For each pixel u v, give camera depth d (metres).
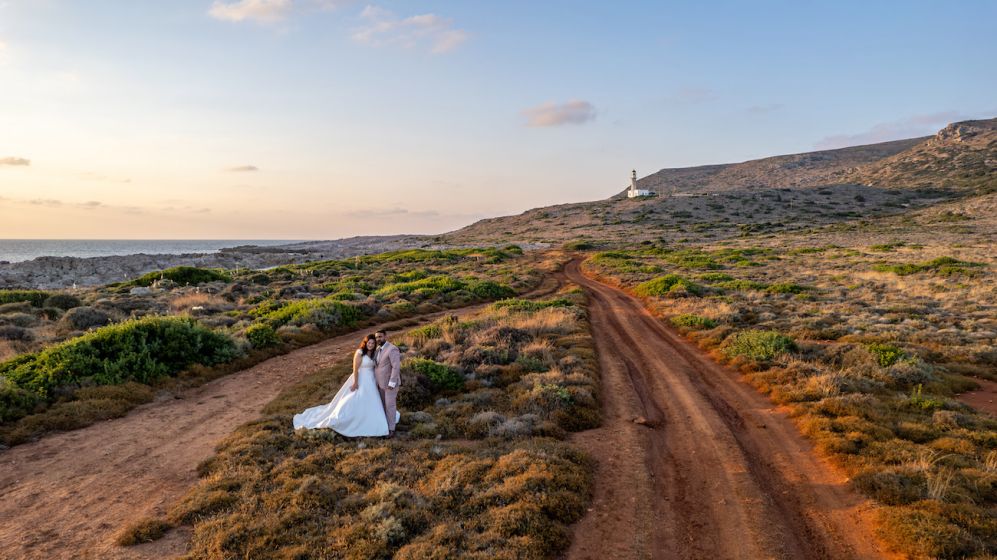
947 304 23.23
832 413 10.24
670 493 7.49
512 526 6.09
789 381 12.45
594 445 9.17
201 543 5.80
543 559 5.64
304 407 10.95
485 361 13.91
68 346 12.59
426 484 7.25
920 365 12.72
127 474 7.85
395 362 9.37
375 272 49.19
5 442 8.90
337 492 6.98
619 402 11.66
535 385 11.42
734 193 159.12
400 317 25.20
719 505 7.12
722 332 18.33
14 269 57.72
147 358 12.93
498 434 9.15
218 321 20.67
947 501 6.68
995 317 19.83
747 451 9.07
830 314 21.45
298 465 7.76
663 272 44.53
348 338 20.28
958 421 9.48
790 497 7.40
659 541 6.24
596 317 24.69
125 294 31.84
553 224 147.25
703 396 12.23
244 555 5.55
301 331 19.77
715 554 5.99
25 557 5.65
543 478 7.18
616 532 6.40
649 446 9.19
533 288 39.62
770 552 6.00
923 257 45.16
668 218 132.50
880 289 29.56
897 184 175.38
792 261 49.94
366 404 9.21
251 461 7.97
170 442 9.19
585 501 7.05
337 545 5.70
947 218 95.44
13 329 17.05
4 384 10.40
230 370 14.52
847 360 13.70
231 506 6.62
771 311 22.78
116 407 10.69
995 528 6.01
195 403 11.63
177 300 25.84
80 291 34.56
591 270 52.62
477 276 46.34
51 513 6.64
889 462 7.98
